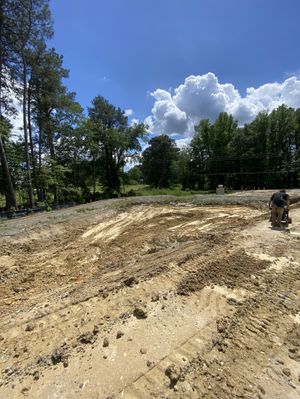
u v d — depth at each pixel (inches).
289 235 283.9
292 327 122.8
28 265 255.6
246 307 139.3
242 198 682.8
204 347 108.8
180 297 151.4
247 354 105.1
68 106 881.5
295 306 140.9
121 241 333.4
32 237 344.2
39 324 133.3
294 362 101.4
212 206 612.4
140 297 152.9
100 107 1347.2
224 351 106.5
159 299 149.7
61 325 130.9
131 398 84.7
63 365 101.3
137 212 560.7
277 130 1590.8
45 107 844.0
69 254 287.3
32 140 858.1
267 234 289.3
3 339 122.2
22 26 621.3
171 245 280.7
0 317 150.6
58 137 991.0
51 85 806.5
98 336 118.5
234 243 251.6
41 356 107.7
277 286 163.6
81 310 143.9
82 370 98.0
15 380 94.9
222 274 179.8
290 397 85.7
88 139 1112.2
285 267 193.8
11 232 351.6
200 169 1873.8
